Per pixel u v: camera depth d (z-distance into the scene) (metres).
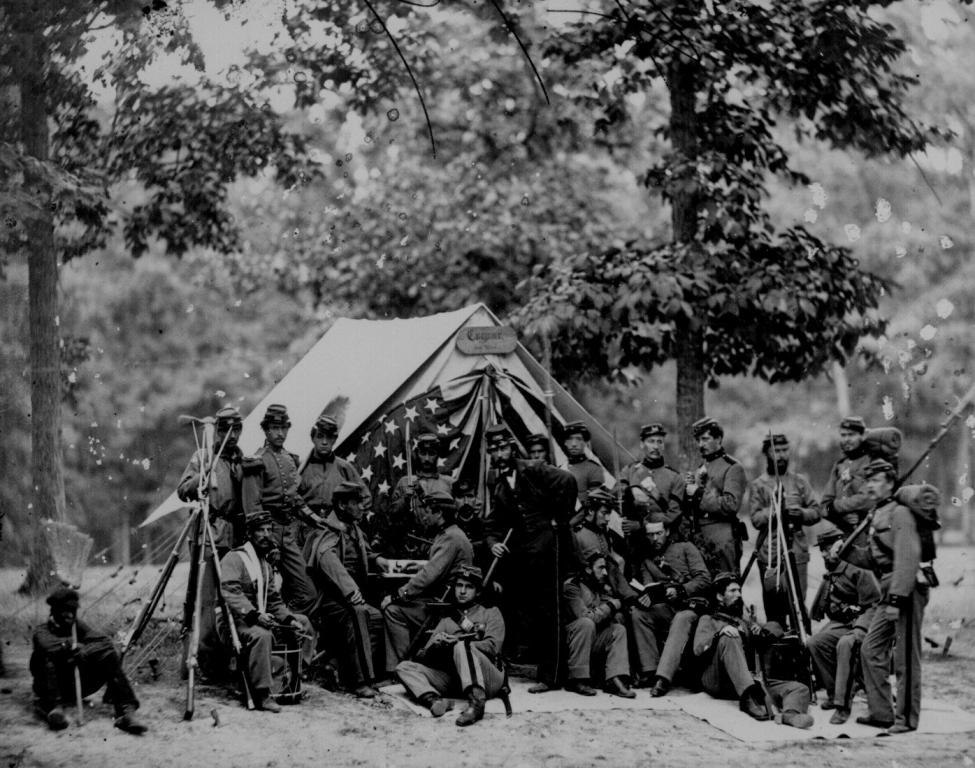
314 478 9.76
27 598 11.35
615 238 17.45
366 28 15.09
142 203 16.58
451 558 9.09
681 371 13.60
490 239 17.02
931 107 14.70
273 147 15.38
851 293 13.57
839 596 8.77
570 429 10.42
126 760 7.06
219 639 8.80
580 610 9.18
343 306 18.09
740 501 9.79
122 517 21.00
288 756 7.27
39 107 12.77
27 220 12.61
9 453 12.50
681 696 8.98
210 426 8.71
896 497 8.14
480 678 8.30
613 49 13.98
